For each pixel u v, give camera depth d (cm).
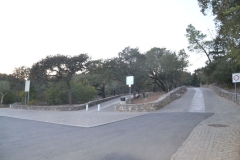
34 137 898
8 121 1509
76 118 1555
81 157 593
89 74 3966
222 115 1364
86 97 3466
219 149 621
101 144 734
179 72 4006
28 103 3178
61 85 3150
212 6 959
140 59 2867
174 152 614
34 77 2961
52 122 1374
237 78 1975
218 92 3000
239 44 653
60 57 2877
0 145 762
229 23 612
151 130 956
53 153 641
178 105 2102
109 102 3109
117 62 2891
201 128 947
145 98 2795
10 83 5012
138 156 586
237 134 805
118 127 1082
